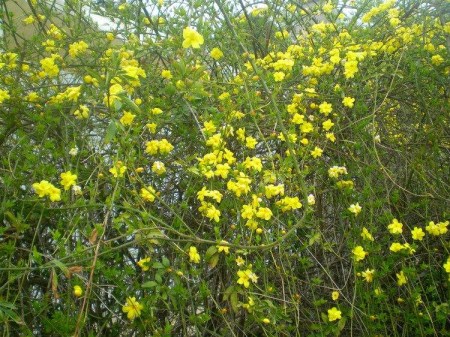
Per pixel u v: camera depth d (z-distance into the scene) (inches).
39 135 49.4
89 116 48.9
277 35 69.3
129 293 44.5
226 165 46.5
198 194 45.6
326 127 53.8
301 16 72.3
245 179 46.2
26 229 43.5
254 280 43.5
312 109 58.0
